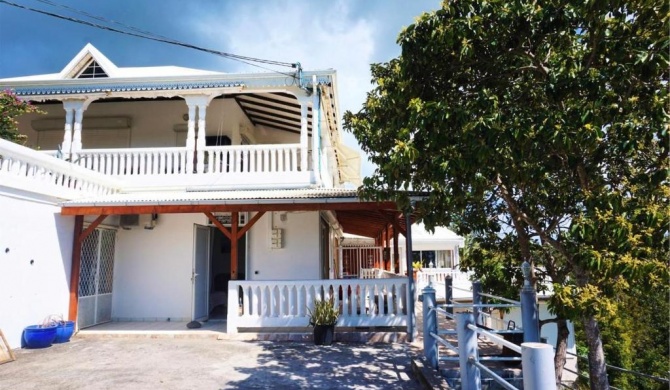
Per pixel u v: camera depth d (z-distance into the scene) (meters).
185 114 15.13
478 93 5.09
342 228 19.80
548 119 4.47
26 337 8.62
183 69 16.05
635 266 4.04
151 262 11.91
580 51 4.88
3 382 6.38
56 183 9.88
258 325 9.61
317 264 11.75
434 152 5.26
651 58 4.16
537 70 5.35
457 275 23.44
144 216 12.04
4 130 11.83
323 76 12.60
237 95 14.56
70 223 10.21
